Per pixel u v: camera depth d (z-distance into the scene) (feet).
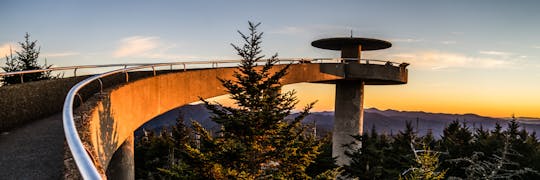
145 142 124.06
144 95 36.78
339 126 94.79
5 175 15.47
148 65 39.75
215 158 31.40
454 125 163.94
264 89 33.81
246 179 30.25
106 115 26.30
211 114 33.50
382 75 92.94
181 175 32.96
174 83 44.09
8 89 24.63
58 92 32.68
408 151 68.39
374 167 52.11
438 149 110.63
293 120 33.50
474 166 52.16
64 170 14.24
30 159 17.60
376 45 94.63
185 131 111.24
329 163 53.52
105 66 41.55
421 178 38.24
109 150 26.91
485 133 157.99
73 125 11.24
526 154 101.60
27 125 25.53
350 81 94.63
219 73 54.54
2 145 20.08
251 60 33.42
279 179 31.68
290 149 32.60
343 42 90.94
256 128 31.60
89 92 39.65
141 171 104.06
